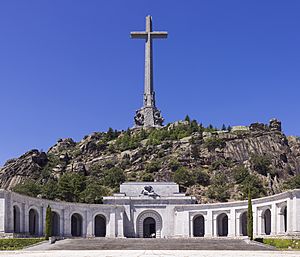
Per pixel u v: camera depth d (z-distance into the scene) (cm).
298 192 8825
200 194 14925
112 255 5819
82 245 7894
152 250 7169
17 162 18012
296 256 5506
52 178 17150
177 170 16188
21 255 5969
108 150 18800
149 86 19600
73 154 19125
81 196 13450
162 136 18675
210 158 17250
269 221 10506
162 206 11575
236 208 10612
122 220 11181
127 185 11906
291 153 19225
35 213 9994
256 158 17112
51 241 8281
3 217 8494
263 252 6500
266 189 15625
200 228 11550
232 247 7619
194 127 19438
